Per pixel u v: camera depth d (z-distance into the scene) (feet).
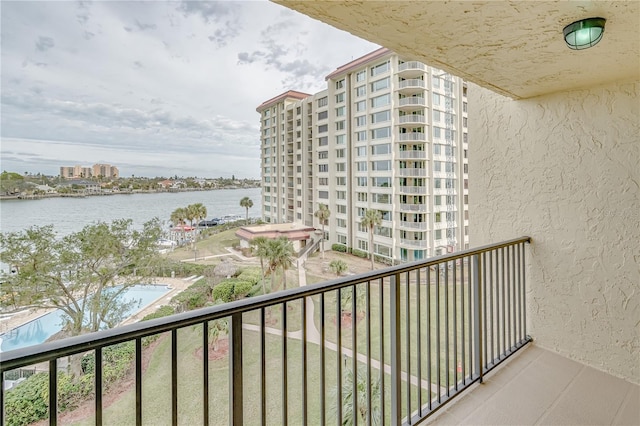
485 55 6.14
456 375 7.03
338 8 4.58
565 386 7.43
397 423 5.73
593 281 8.23
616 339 7.89
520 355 8.74
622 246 7.77
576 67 6.80
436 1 4.33
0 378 2.38
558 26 4.97
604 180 7.98
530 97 9.07
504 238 9.78
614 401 6.93
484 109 10.15
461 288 7.35
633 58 6.31
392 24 4.98
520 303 9.14
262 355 4.06
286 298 4.20
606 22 4.80
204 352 3.58
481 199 10.27
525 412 6.53
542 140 8.95
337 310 4.90
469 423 6.18
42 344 2.60
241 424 3.83
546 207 8.95
